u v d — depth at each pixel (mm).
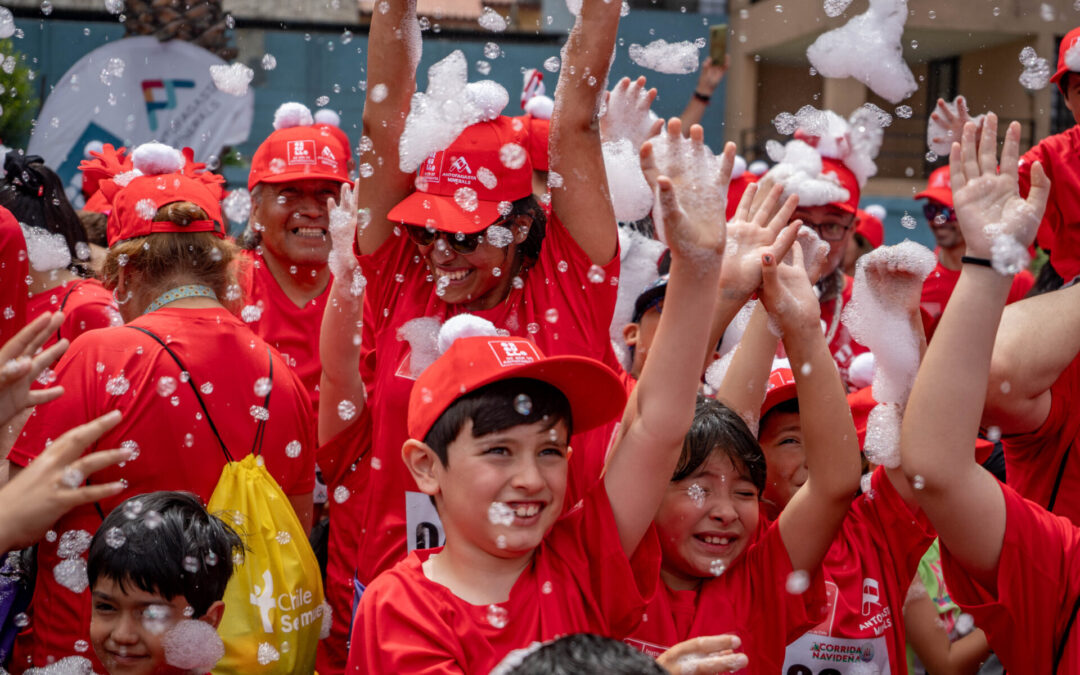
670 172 1394
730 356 2111
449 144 1722
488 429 1366
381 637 1358
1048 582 1432
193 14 5125
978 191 1444
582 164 1703
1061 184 1845
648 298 2178
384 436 1763
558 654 1088
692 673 1279
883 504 1770
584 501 1453
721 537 1566
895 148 7402
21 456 1652
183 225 1873
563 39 6125
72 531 1689
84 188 2908
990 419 1711
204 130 5090
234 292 1942
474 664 1343
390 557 1769
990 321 1416
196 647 1513
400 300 1785
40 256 2195
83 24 5629
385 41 1704
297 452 1882
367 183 1768
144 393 1701
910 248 1653
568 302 1723
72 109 4930
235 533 1621
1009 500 1438
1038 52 6789
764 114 7227
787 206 1627
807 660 1696
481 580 1404
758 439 1854
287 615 1688
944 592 2086
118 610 1499
